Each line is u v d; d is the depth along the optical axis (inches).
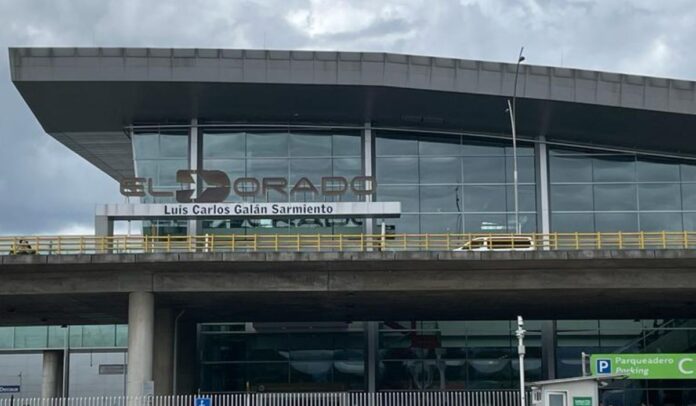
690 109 1899.6
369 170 2028.8
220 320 1995.6
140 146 2050.9
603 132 2020.2
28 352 2775.6
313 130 2054.6
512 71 1903.3
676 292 1571.1
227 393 1963.6
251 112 2022.6
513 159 2047.2
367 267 1512.1
